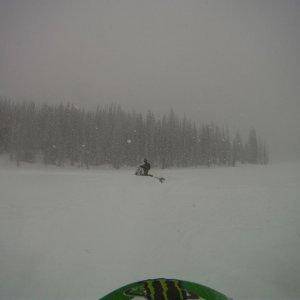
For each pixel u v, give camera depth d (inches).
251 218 378.9
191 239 312.8
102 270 243.0
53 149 1766.7
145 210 412.5
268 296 202.7
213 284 221.5
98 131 1855.3
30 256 265.7
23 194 489.4
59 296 203.0
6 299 198.1
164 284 150.7
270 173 927.0
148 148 1846.7
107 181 653.3
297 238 305.1
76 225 348.5
